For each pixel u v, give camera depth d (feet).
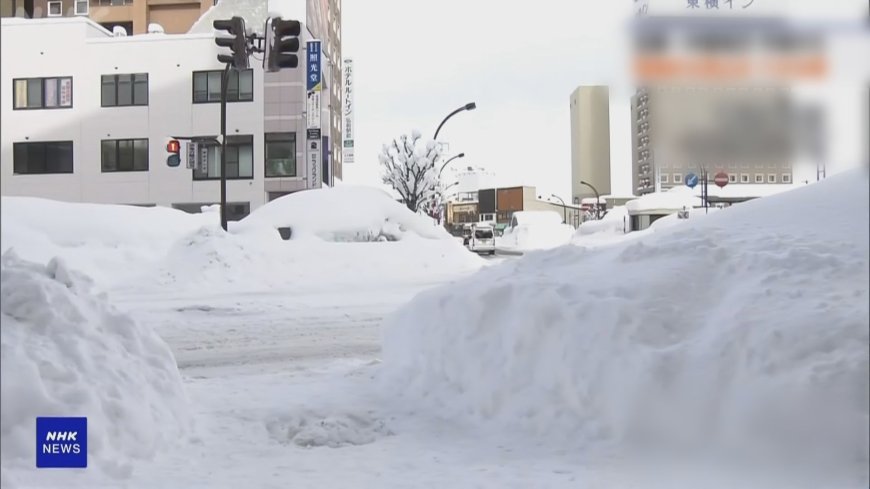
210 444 16.61
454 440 17.12
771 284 16.62
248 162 124.16
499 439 16.97
